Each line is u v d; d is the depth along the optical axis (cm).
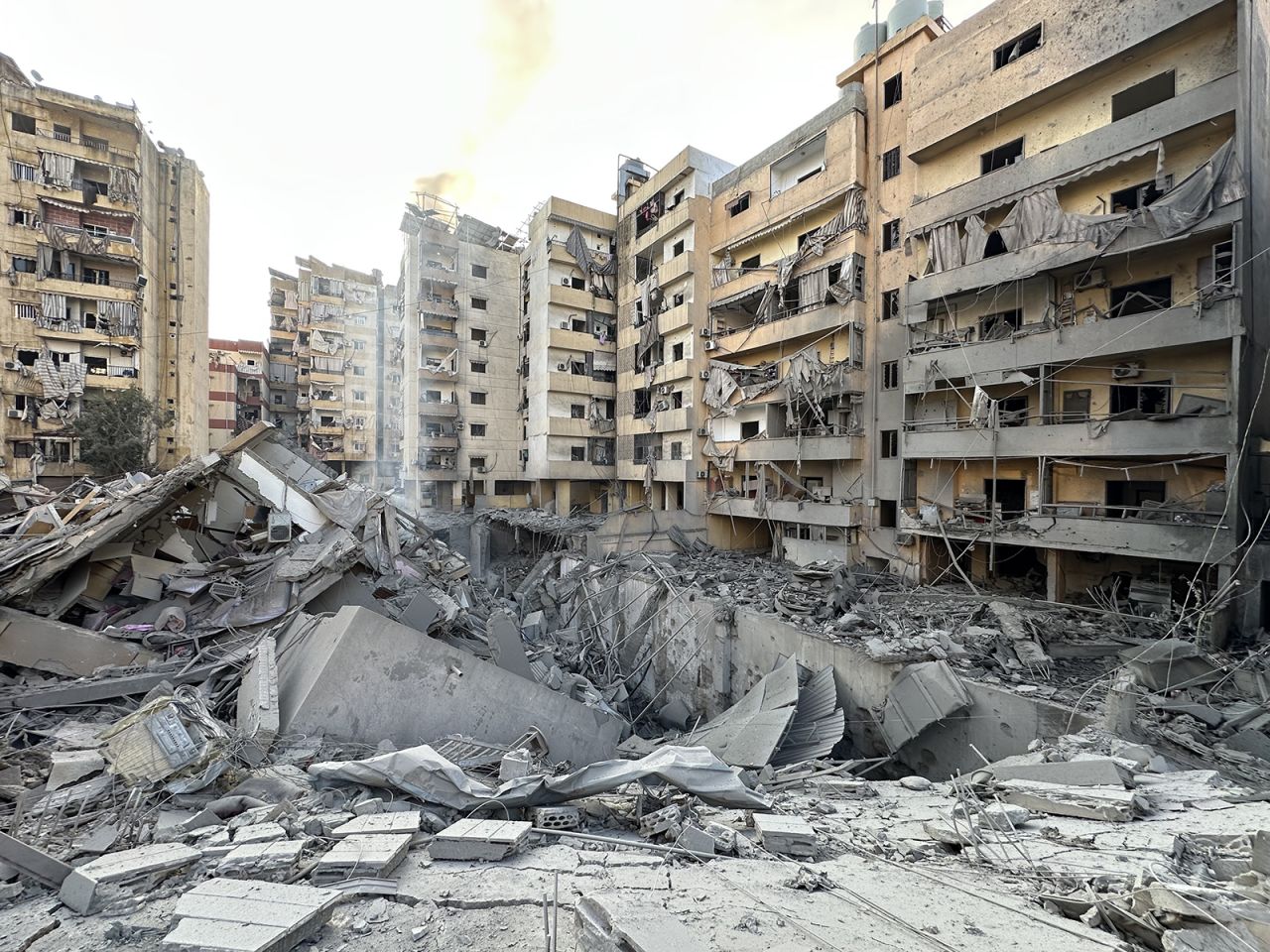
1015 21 1798
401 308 4475
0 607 983
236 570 1345
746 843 582
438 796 635
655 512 3056
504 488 4250
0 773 664
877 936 388
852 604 1831
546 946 376
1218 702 1088
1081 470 1769
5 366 2983
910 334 2131
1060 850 559
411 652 1002
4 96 3000
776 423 2795
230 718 928
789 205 2681
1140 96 1638
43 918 409
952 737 1246
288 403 6562
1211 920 371
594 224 3847
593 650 2391
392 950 372
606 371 3922
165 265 3791
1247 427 1416
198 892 409
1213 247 1425
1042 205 1694
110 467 2786
